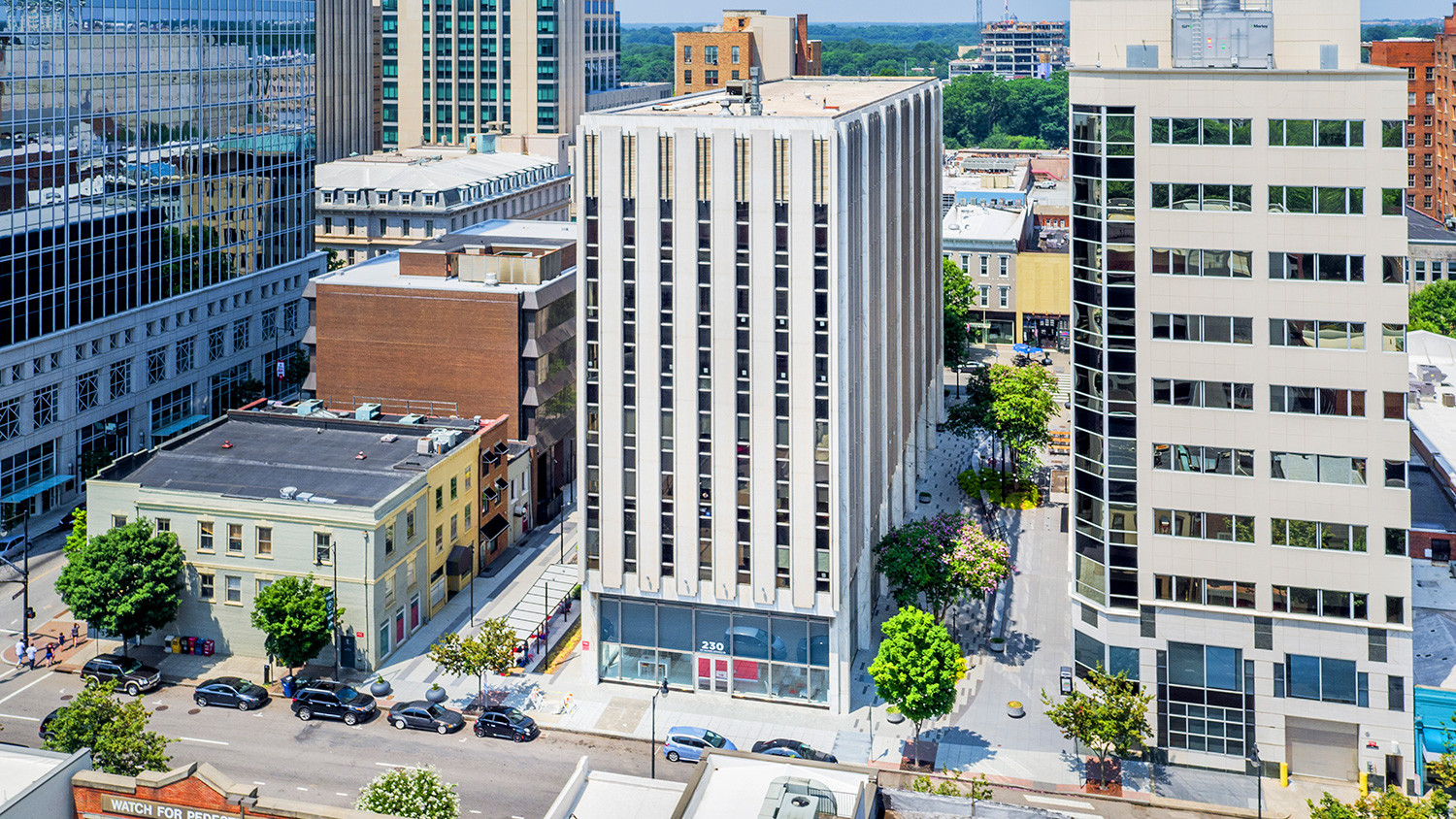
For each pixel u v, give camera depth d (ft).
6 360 435.94
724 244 321.32
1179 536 305.32
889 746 319.47
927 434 545.85
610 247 327.88
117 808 224.74
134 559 350.02
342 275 469.16
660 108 380.17
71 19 454.40
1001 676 354.13
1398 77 279.28
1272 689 304.09
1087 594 316.60
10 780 223.30
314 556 351.87
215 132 535.60
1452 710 297.74
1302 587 299.17
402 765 307.78
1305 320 291.17
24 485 448.24
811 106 389.19
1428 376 486.79
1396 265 284.41
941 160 564.71
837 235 317.63
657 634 346.54
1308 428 293.84
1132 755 312.29
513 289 443.32
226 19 536.01
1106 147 298.15
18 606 387.14
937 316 564.30
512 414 442.09
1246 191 291.17
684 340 327.47
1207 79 290.35
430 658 339.98
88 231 468.75
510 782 302.04
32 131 440.86
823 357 323.16
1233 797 297.12
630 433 335.67
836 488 325.83
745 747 315.78
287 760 309.42
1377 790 296.51
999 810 203.62
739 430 329.11
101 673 341.00
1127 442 305.32
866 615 364.38
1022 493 493.36
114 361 485.15
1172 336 299.79
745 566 335.67
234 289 552.41
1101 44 319.88
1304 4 308.40
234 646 360.28
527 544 442.91
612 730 327.47
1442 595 347.77
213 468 380.17
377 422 413.59
